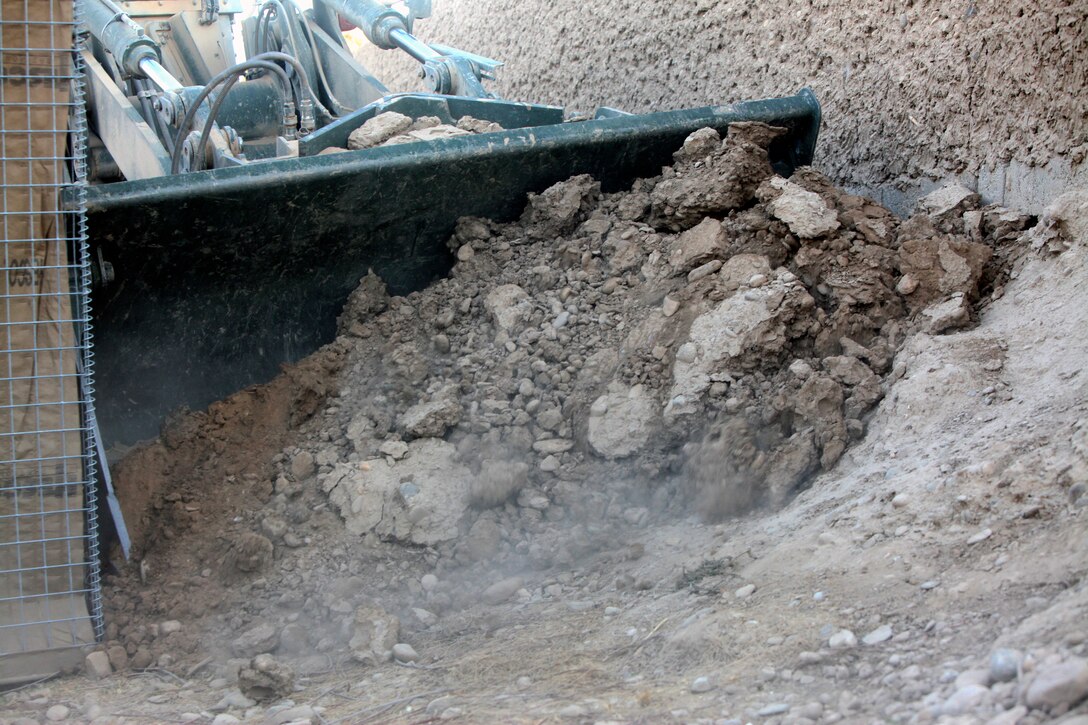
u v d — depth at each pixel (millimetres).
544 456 4910
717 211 5492
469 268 5750
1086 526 3203
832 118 6703
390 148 5438
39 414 4145
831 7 6605
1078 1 4906
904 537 3635
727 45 7637
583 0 9266
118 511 4672
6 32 3881
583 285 5512
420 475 4832
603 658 3594
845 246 5203
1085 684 2426
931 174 6008
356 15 7227
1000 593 3137
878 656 3062
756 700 3020
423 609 4344
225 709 3723
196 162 5531
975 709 2578
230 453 5211
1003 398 4258
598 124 5848
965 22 5637
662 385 4949
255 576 4559
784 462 4473
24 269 4055
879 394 4625
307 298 5625
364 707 3562
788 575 3713
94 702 3859
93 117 6414
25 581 4203
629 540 4523
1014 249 5133
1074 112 5012
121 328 5238
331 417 5312
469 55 7008
